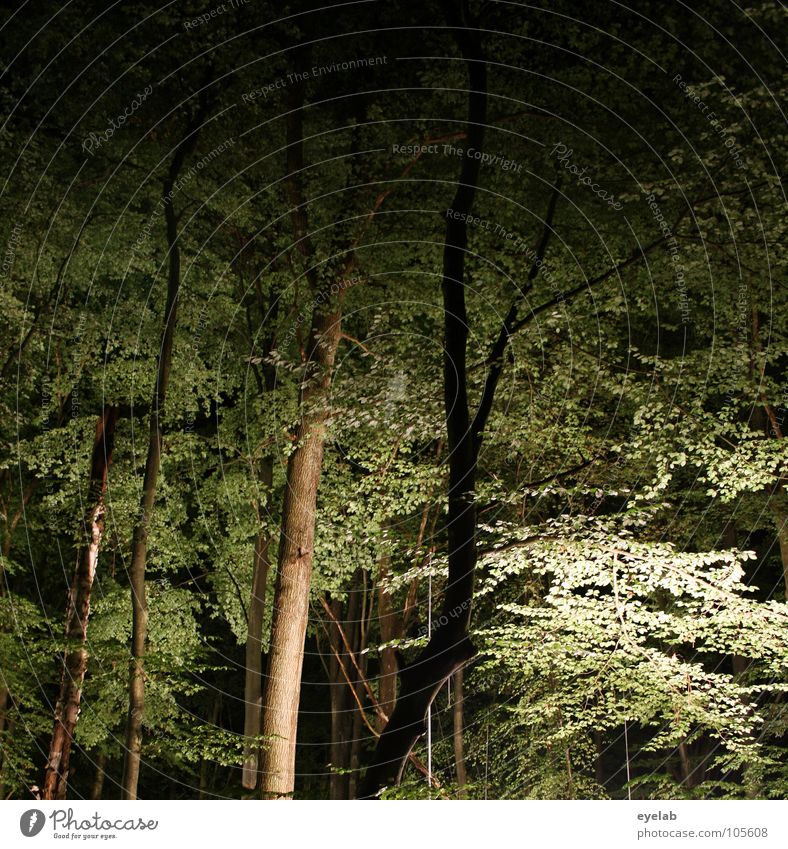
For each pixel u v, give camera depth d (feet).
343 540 66.28
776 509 60.13
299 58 54.44
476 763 69.87
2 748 44.86
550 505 63.46
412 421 59.06
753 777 43.75
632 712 40.73
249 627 69.92
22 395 74.08
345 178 56.65
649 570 40.70
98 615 72.23
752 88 48.91
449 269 37.76
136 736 46.14
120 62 54.13
